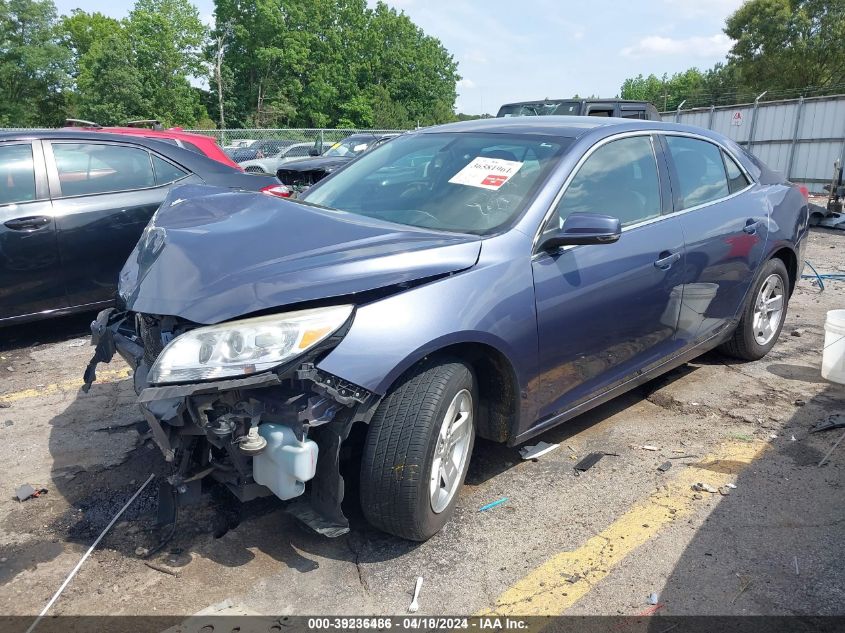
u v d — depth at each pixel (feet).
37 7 215.72
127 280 9.91
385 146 13.73
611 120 12.96
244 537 9.48
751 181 15.66
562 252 10.46
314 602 8.27
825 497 10.62
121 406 13.88
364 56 240.12
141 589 8.41
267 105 226.38
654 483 11.05
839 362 14.88
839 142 67.15
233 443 8.00
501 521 10.00
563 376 10.78
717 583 8.67
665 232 12.41
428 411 8.64
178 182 19.17
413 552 9.24
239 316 7.97
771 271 15.85
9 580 8.55
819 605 8.28
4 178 16.83
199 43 226.38
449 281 9.02
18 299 16.97
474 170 11.46
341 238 9.36
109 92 209.77
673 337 13.16
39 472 11.21
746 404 14.14
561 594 8.46
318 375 7.94
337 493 8.32
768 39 153.07
